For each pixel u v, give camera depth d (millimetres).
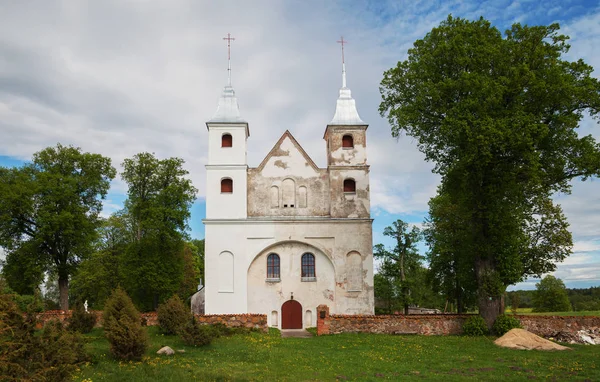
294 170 39875
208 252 37312
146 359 19906
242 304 36625
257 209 39094
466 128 26250
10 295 14695
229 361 20422
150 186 46781
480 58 27719
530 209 33219
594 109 28125
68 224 42500
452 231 40906
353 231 38125
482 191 29016
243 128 39719
